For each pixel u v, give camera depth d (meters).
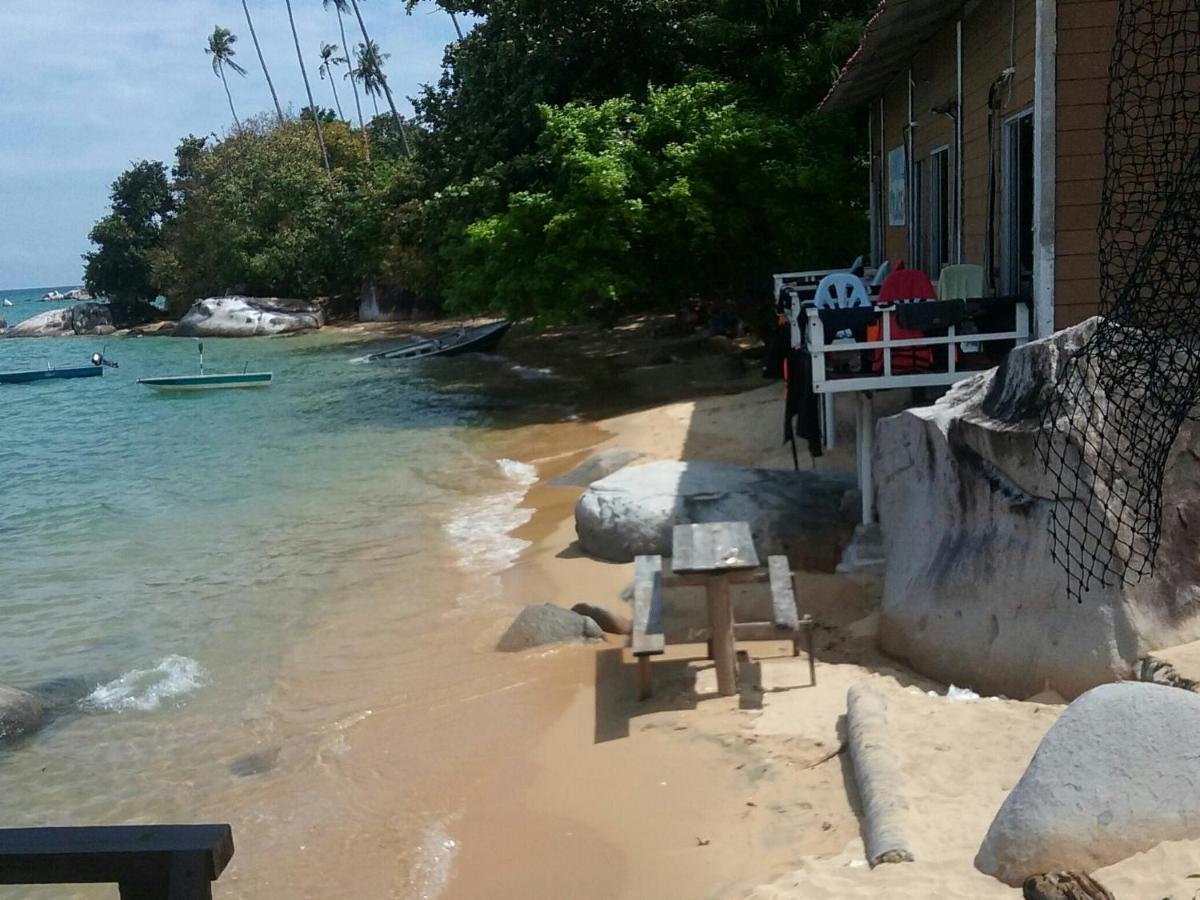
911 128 14.86
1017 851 4.62
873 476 10.20
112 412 25.98
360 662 9.38
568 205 20.92
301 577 11.94
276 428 22.20
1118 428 6.02
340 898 5.90
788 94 21.39
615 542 11.20
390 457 18.39
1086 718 4.79
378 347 39.25
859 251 20.84
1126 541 6.46
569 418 20.62
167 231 62.56
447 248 24.30
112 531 14.55
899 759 5.91
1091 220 9.09
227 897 5.98
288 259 52.81
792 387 11.66
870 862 5.05
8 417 26.00
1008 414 7.15
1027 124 10.38
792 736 6.87
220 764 7.70
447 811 6.69
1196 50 6.56
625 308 24.50
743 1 23.08
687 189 20.17
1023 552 6.91
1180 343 5.66
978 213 11.63
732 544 8.09
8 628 10.80
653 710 7.66
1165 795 4.54
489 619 10.05
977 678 7.05
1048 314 9.23
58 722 8.57
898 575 8.16
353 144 61.97
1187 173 6.03
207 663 9.65
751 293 23.12
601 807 6.44
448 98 29.08
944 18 12.43
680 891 5.44
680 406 18.41
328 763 7.52
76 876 2.58
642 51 25.00
